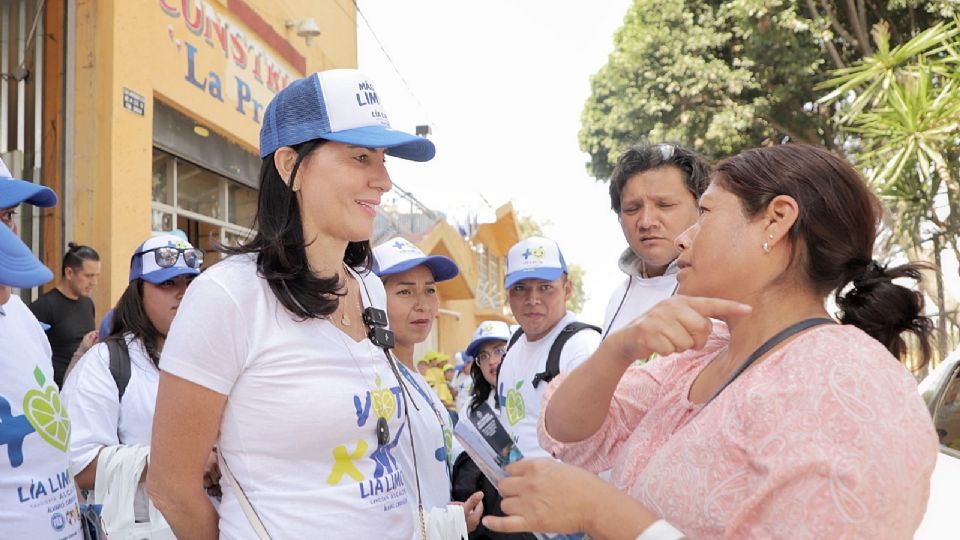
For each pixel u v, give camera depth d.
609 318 3.33
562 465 1.58
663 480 1.55
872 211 1.59
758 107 16.62
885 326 1.58
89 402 3.14
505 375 4.06
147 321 3.42
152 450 1.94
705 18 17.44
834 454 1.29
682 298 1.57
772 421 1.38
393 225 14.55
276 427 1.90
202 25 8.48
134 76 7.09
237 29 9.38
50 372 2.33
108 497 2.92
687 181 3.02
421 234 16.41
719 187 1.64
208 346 1.86
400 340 3.58
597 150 18.61
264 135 2.09
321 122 2.00
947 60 12.96
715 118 16.48
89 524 2.98
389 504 2.02
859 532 1.25
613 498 1.51
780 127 17.03
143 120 7.21
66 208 6.72
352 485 1.95
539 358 3.85
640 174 3.04
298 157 2.02
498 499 3.39
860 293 1.60
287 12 10.95
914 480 1.29
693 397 1.72
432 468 2.95
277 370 1.91
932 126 12.31
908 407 1.33
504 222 28.72
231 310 1.89
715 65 16.78
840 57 17.19
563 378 2.05
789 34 16.05
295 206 2.05
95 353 3.30
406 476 2.45
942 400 3.77
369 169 2.05
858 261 1.58
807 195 1.55
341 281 2.14
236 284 1.91
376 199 2.07
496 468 2.25
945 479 3.39
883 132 12.81
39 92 6.79
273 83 10.50
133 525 2.91
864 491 1.25
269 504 1.89
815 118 16.84
